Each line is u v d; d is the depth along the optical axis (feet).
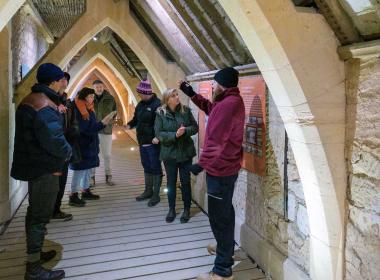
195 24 9.82
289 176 7.67
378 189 5.44
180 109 11.75
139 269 8.80
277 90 6.16
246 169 9.72
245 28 5.76
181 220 11.98
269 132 8.38
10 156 12.57
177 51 13.35
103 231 11.24
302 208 7.26
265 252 8.59
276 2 5.44
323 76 5.81
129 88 29.48
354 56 5.57
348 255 6.22
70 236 10.84
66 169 12.06
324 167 6.07
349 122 5.95
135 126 14.39
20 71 16.72
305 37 5.63
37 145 7.78
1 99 11.57
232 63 10.05
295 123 6.17
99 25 15.61
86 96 13.17
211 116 7.85
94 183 16.85
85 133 13.34
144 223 11.93
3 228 11.37
